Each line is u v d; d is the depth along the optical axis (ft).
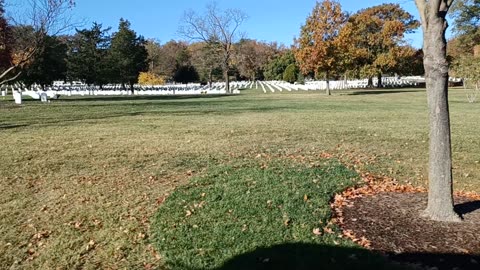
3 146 38.88
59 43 158.92
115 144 39.96
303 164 30.89
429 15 18.03
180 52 297.12
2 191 25.61
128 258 16.99
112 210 22.07
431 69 18.25
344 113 71.00
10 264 17.12
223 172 28.66
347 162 32.17
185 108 84.07
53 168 30.81
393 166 31.09
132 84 189.16
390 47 189.88
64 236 19.31
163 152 36.04
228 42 195.21
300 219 19.10
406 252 15.46
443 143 18.20
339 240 16.76
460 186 26.23
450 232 16.90
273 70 324.19
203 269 15.53
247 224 18.98
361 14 194.39
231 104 96.63
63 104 96.07
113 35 187.01
